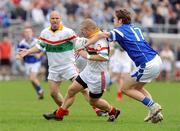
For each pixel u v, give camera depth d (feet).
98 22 286.25
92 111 144.36
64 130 106.93
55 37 124.67
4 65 271.08
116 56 188.55
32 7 288.51
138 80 115.85
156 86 248.32
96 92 117.50
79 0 298.15
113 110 120.98
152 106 116.47
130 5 302.04
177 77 286.25
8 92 207.10
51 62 126.31
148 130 107.96
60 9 292.40
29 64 183.62
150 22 297.53
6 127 111.04
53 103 168.14
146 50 115.24
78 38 120.98
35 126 112.37
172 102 177.58
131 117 131.13
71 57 126.11
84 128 109.70
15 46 271.08
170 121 124.06
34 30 269.64
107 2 299.99
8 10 285.23
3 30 273.54
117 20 116.26
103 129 108.58
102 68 116.16
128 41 114.52
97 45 113.70
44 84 245.65
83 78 117.29
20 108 151.53
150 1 311.27
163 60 283.38
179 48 289.33
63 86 233.76
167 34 291.38
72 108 152.25
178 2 314.96
